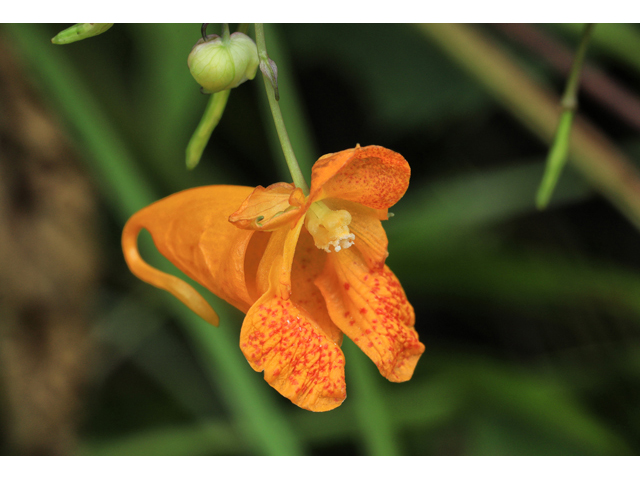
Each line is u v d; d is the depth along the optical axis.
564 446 0.25
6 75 0.22
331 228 0.17
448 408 0.26
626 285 0.25
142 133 0.22
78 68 0.23
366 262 0.17
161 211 0.17
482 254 0.25
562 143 0.19
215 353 0.22
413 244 0.25
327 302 0.17
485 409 0.26
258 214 0.16
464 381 0.26
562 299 0.26
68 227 0.23
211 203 0.17
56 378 0.23
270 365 0.16
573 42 0.26
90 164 0.23
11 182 0.23
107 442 0.26
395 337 0.17
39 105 0.22
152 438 0.26
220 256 0.17
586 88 0.23
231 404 0.23
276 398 0.26
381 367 0.17
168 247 0.17
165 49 0.22
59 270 0.23
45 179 0.23
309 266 0.17
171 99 0.22
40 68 0.22
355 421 0.26
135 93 0.24
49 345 0.23
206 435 0.26
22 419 0.23
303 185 0.16
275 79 0.16
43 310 0.23
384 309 0.17
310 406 0.16
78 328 0.24
